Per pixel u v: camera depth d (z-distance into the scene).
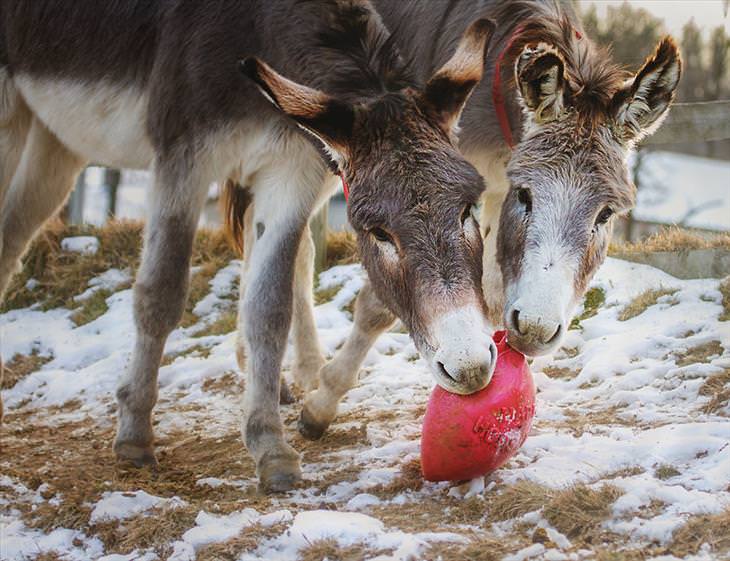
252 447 4.30
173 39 4.67
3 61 5.48
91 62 5.07
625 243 7.25
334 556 3.35
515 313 3.64
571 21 4.68
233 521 3.72
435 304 3.26
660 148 12.38
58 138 5.64
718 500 3.37
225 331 7.22
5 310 8.10
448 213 3.36
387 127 3.56
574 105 3.79
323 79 4.16
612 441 4.11
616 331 5.88
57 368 7.14
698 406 4.53
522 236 3.76
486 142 4.65
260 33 4.51
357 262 7.78
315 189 4.53
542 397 5.14
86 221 9.13
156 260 4.59
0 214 5.59
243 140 4.52
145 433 4.71
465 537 3.37
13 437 5.62
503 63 4.34
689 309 5.88
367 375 5.92
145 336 4.65
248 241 5.58
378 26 4.38
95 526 3.90
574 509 3.42
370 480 4.09
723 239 6.69
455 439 3.72
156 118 4.68
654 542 3.20
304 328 5.73
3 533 3.92
